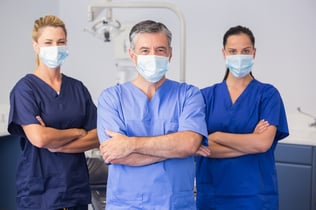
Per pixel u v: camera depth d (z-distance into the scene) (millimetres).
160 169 1420
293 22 3260
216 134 1744
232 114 1789
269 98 1781
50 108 1814
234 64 1771
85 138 1839
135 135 1479
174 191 1425
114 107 1502
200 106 1530
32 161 1770
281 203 2998
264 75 3393
